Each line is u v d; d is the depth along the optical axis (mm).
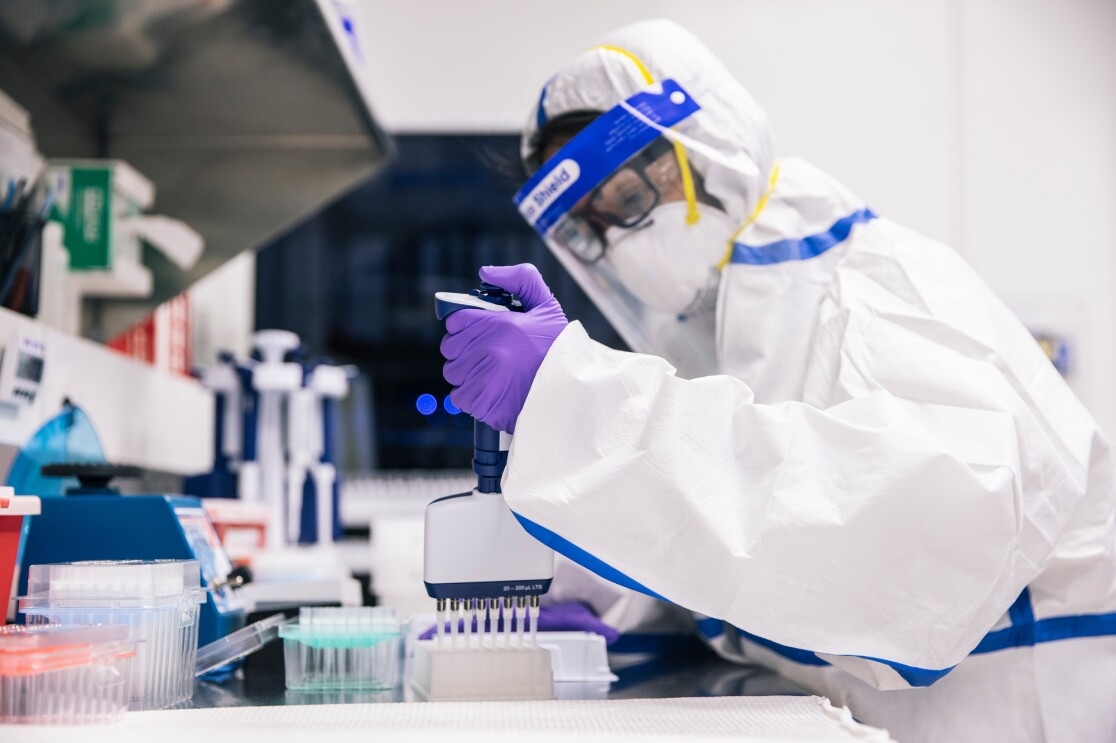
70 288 2115
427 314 3939
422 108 3859
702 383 1185
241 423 2803
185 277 2668
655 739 906
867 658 1177
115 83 2158
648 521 1119
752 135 1515
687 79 1501
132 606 1112
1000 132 3824
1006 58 3838
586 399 1136
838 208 1572
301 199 2709
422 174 3939
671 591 1143
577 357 1151
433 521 1204
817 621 1136
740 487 1149
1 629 1034
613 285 1664
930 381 1250
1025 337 1426
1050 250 3799
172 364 2982
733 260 1526
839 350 1380
